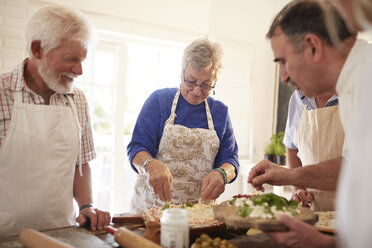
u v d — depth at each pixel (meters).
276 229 0.91
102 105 2.93
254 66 3.63
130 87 4.40
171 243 0.94
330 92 1.03
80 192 1.51
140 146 1.61
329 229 1.13
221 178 1.54
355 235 0.56
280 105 3.64
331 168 1.11
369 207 0.54
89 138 1.56
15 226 1.30
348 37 0.91
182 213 0.97
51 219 1.36
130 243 0.97
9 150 1.27
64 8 1.27
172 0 3.05
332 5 0.88
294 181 1.14
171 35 3.07
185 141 1.65
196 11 3.20
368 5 0.56
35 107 1.31
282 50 1.00
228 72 3.44
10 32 2.33
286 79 1.06
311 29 0.92
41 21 1.21
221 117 1.77
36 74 1.34
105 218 1.28
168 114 1.69
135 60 4.34
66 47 1.24
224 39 3.39
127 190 3.76
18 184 1.30
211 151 1.70
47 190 1.34
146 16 2.93
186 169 1.67
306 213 1.04
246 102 3.59
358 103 0.63
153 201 1.67
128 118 4.44
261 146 3.73
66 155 1.38
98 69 2.87
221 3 3.35
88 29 1.30
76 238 1.11
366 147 0.57
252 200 1.09
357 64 0.89
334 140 1.54
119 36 2.92
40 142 1.32
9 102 1.29
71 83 1.36
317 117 1.56
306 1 0.95
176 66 3.65
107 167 2.99
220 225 1.16
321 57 0.94
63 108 1.38
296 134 1.69
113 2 2.75
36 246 0.95
